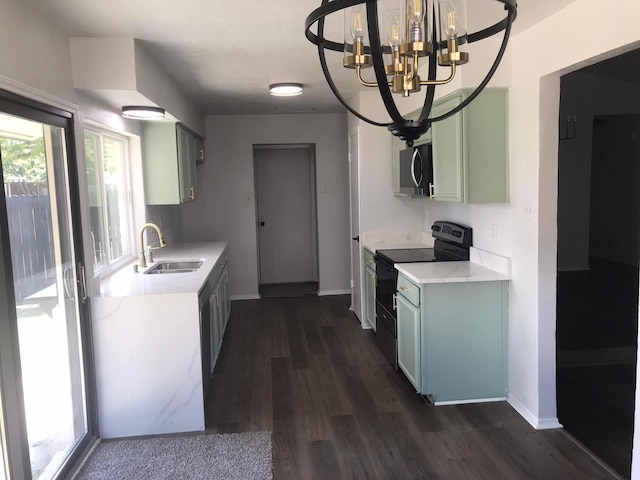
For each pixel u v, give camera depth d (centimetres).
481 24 256
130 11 231
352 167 525
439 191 341
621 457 254
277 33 270
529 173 283
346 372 376
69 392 262
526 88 282
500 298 314
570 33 240
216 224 604
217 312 396
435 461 254
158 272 389
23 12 212
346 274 632
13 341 196
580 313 473
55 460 242
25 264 216
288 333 477
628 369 367
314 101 500
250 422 300
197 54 308
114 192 386
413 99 380
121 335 282
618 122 668
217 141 595
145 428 287
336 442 275
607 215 701
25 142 218
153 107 336
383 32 129
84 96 286
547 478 238
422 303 309
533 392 288
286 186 673
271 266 686
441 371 316
